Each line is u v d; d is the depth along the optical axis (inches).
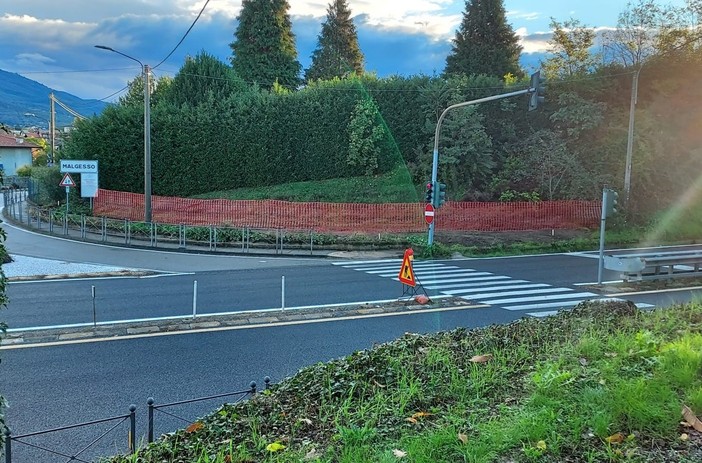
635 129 1316.4
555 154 1254.3
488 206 1120.2
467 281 625.0
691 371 176.2
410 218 1068.5
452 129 1256.8
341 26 2279.8
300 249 936.3
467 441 139.9
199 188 1294.3
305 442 146.9
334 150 1343.5
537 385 175.0
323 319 421.4
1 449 142.3
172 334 371.9
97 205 1166.3
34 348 336.2
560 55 1581.0
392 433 150.7
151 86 1646.2
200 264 766.5
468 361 209.8
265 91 1368.1
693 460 129.2
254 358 319.6
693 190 1326.3
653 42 1457.9
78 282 601.6
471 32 1974.7
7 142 2655.0
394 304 479.8
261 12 1836.9
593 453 132.7
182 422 228.1
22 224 1152.2
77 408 243.0
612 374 181.5
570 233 1114.7
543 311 458.0
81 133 1250.0
